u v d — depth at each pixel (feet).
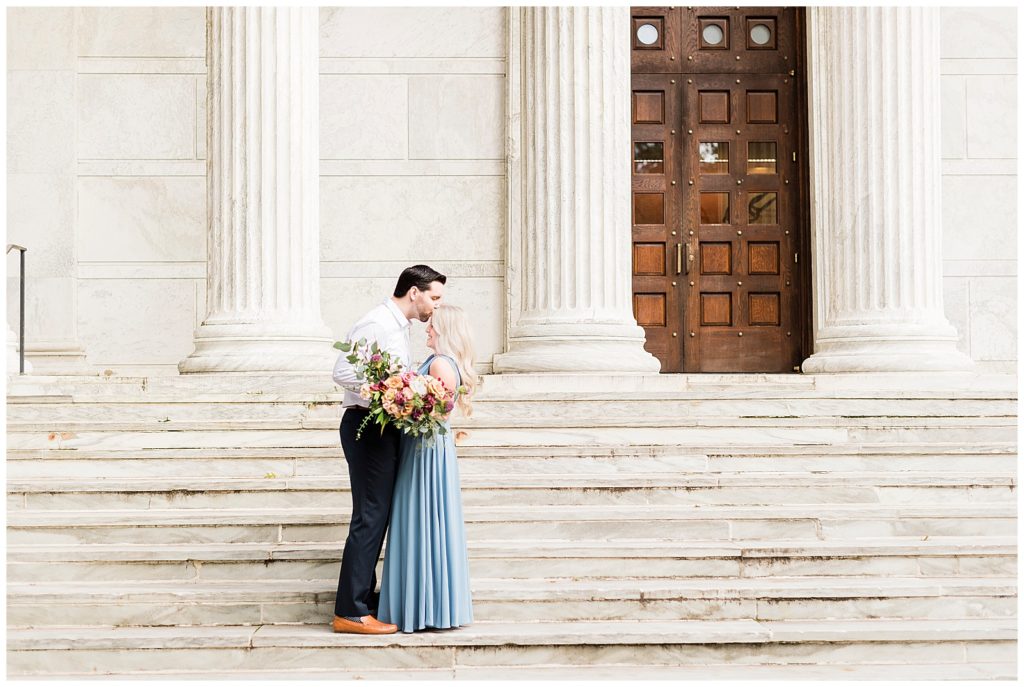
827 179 29.96
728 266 33.71
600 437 21.44
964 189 33.09
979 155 33.12
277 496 19.35
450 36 32.99
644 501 19.44
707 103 33.81
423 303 16.49
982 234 33.06
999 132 33.19
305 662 15.23
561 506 19.29
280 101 25.70
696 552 17.49
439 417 15.24
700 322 33.58
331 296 32.58
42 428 21.01
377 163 32.81
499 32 33.04
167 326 32.58
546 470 20.49
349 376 15.53
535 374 24.20
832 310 28.14
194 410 21.99
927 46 27.55
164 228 32.71
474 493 19.31
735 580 17.29
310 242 26.05
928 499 19.60
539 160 26.91
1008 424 21.58
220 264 25.72
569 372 25.49
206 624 16.22
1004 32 33.19
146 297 32.60
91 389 23.36
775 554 17.53
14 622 16.11
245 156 25.55
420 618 15.51
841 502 19.54
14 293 32.24
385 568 15.85
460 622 15.69
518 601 16.44
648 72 33.81
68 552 17.22
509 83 32.60
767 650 15.58
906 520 18.58
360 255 32.65
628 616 16.47
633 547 17.52
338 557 17.34
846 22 27.78
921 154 27.35
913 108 27.37
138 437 21.07
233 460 20.40
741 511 18.63
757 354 33.55
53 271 32.48
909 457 20.68
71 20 32.81
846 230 27.66
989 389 23.68
